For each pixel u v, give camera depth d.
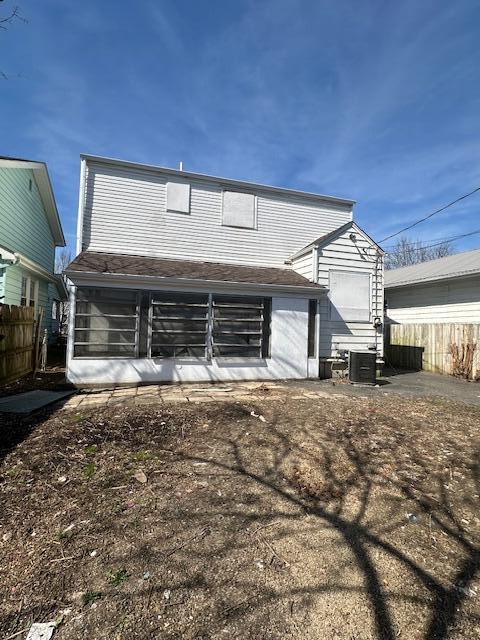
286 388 8.16
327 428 4.99
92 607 1.93
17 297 12.03
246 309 9.17
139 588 2.06
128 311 8.25
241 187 11.54
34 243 14.45
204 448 4.19
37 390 7.27
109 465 3.68
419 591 2.09
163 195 10.70
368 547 2.48
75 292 7.87
